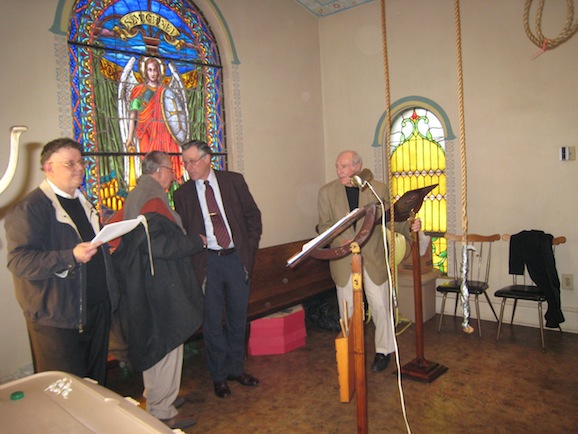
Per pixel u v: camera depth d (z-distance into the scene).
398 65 4.76
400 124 4.88
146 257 2.33
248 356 3.73
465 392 2.94
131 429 1.07
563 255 3.97
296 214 5.01
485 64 4.24
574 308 3.94
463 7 4.32
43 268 1.84
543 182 4.02
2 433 1.09
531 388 2.96
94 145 3.48
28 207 1.92
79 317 2.01
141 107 3.78
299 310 3.91
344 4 4.99
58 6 3.22
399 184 4.93
